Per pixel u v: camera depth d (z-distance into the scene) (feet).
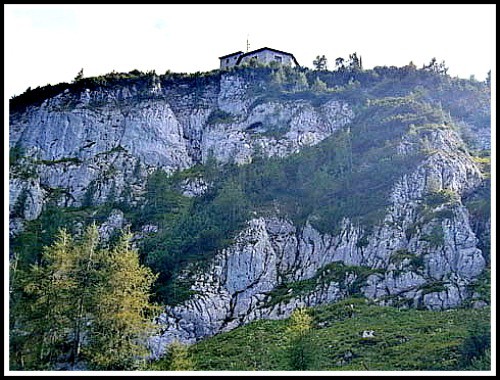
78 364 262.67
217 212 448.24
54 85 635.25
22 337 273.75
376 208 414.62
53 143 594.24
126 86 643.86
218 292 386.32
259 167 510.58
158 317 356.38
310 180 480.64
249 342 312.91
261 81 646.74
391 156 453.17
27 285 289.94
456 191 419.33
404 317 317.83
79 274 282.15
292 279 406.21
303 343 265.54
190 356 296.30
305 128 584.40
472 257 363.56
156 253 406.21
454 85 599.57
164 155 600.39
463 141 506.89
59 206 510.17
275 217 445.37
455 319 304.91
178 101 652.07
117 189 534.37
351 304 342.85
